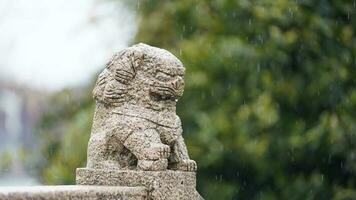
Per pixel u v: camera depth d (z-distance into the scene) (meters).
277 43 16.83
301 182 17.84
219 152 18.09
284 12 16.77
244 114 18.02
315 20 16.69
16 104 33.00
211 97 18.19
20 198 7.75
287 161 17.84
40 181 20.27
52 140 20.31
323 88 17.02
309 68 17.05
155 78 9.38
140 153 9.17
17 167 24.94
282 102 17.66
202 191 18.59
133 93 9.42
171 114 9.49
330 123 16.98
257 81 17.47
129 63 9.43
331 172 17.56
